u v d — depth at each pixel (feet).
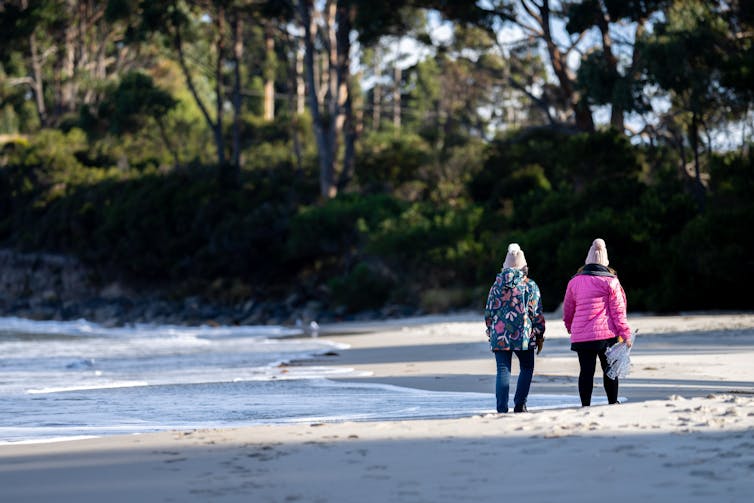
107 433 62.59
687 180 355.56
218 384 109.40
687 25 327.47
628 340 68.80
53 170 601.62
